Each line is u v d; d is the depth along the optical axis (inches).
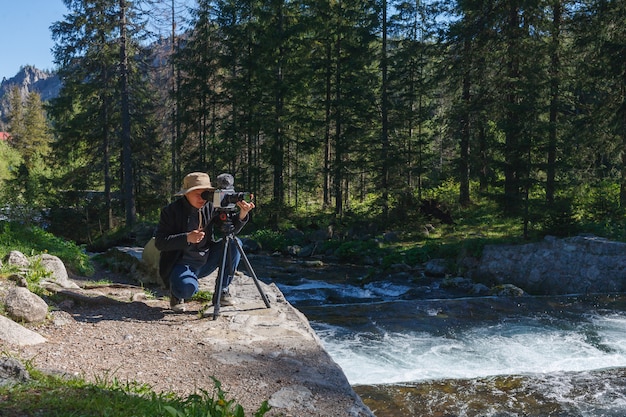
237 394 128.2
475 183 1093.8
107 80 1125.1
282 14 1098.1
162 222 196.9
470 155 860.0
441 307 372.2
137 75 1147.9
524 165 623.2
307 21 1062.4
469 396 216.1
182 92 1164.5
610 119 726.5
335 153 1055.0
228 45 1120.8
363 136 1008.9
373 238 814.5
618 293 433.1
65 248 366.3
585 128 711.7
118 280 312.2
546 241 529.3
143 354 153.6
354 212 1064.8
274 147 1046.4
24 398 99.3
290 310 213.0
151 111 1256.8
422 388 223.8
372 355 265.7
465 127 882.8
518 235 693.9
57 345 155.6
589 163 762.2
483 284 526.0
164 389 127.1
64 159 1224.8
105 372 135.2
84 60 1102.4
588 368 251.0
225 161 1052.5
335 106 1017.5
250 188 1115.9
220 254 209.5
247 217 206.8
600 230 565.9
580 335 304.3
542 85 644.7
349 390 135.5
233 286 262.1
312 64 1060.5
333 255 756.0
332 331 310.2
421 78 1028.5
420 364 253.3
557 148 664.4
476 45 831.7
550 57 735.7
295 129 1137.4
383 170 962.1
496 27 785.6
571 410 204.4
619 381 234.4
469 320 336.8
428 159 1000.9
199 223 199.9
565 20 782.5
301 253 797.9
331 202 1395.2
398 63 999.0
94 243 987.3
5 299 175.5
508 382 232.1
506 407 205.6
